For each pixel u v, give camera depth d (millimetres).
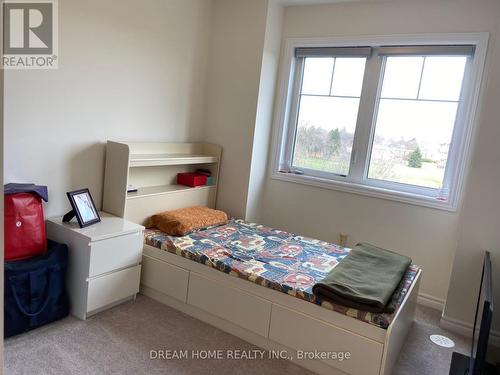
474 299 2652
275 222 3842
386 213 3266
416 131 3182
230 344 2309
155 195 3072
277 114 3701
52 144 2498
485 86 2773
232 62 3547
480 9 2811
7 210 2135
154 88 3156
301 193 3662
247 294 2305
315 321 2088
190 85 3514
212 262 2432
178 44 3299
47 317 2256
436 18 2967
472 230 2619
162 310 2615
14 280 2072
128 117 2982
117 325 2371
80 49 2555
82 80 2604
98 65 2686
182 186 3488
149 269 2738
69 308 2416
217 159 3668
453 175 2998
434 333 2670
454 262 2688
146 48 3016
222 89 3629
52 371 1902
